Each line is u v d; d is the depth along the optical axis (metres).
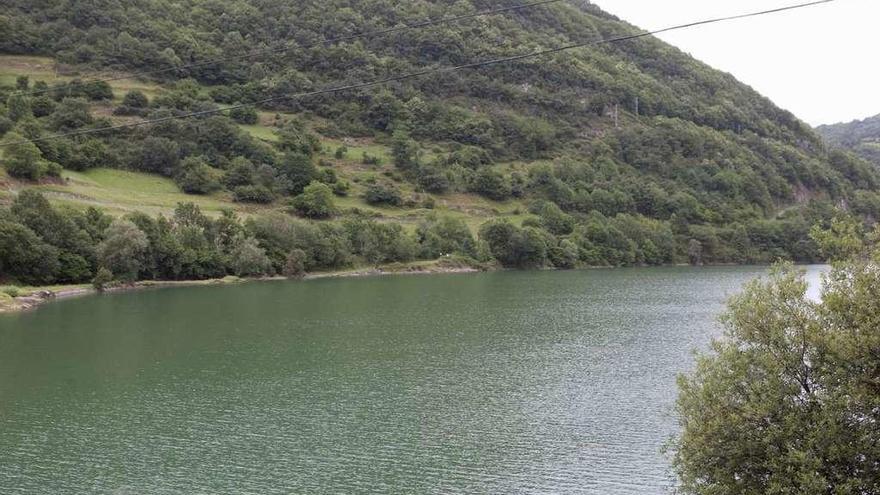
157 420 50.19
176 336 79.62
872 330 25.73
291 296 118.00
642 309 103.88
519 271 179.75
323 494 38.41
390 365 66.44
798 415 26.39
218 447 45.19
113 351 71.38
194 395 56.28
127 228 126.75
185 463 42.56
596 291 129.25
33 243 114.00
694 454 28.30
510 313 99.44
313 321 91.19
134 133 191.62
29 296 105.12
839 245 28.86
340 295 120.31
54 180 151.50
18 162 142.62
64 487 39.03
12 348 72.12
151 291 122.75
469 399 55.34
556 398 55.38
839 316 27.38
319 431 48.06
